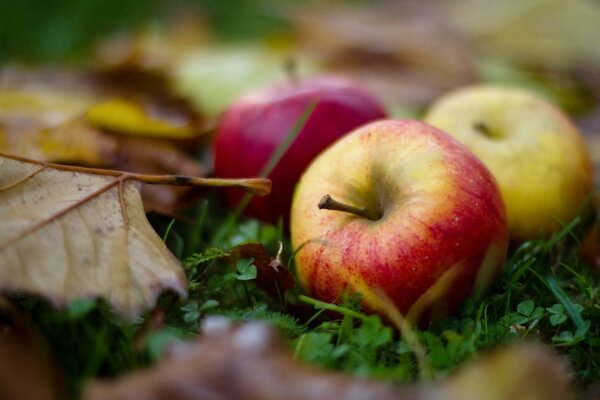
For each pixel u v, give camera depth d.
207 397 0.29
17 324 0.33
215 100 0.63
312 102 0.43
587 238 0.43
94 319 0.35
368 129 0.39
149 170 0.47
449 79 0.72
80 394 0.33
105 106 0.48
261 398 0.29
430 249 0.36
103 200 0.37
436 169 0.37
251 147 0.45
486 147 0.42
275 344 0.30
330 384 0.29
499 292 0.39
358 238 0.37
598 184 0.51
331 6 1.10
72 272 0.35
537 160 0.42
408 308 0.36
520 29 0.91
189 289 0.37
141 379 0.30
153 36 0.83
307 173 0.40
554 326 0.37
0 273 0.34
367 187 0.38
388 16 1.00
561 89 0.73
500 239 0.37
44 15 0.86
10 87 0.62
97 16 0.89
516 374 0.30
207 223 0.44
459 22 0.95
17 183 0.37
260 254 0.37
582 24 0.91
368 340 0.34
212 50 0.83
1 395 0.31
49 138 0.46
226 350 0.30
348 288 0.37
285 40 0.86
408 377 0.34
